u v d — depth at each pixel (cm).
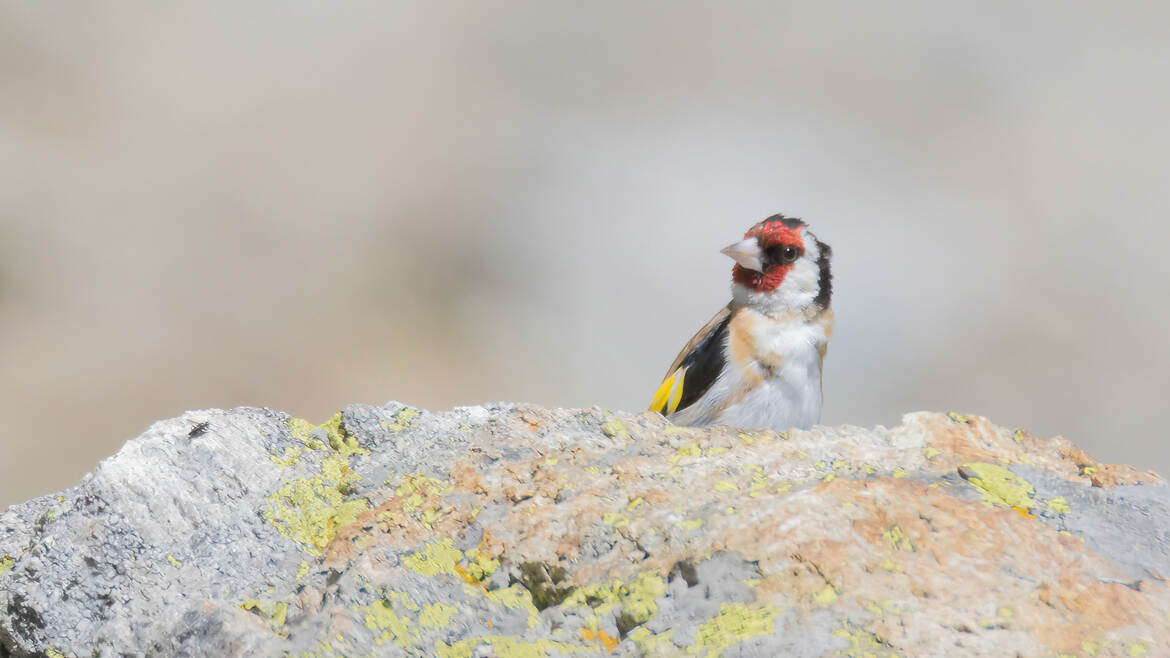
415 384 1567
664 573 407
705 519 424
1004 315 1741
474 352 1644
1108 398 1612
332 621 386
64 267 1697
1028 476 464
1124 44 2431
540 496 449
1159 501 450
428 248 1822
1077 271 1834
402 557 418
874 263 1795
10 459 1337
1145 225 1964
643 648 382
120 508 433
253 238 1811
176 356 1556
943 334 1684
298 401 1511
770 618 383
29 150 1923
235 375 1534
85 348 1534
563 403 1583
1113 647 369
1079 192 2039
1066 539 418
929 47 2388
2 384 1459
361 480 466
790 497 432
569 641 395
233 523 439
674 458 474
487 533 430
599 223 1897
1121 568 408
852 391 1558
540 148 2061
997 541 413
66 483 1327
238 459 461
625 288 1770
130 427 1416
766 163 2039
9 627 412
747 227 1880
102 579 416
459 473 466
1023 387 1620
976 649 368
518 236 1861
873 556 405
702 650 377
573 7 2512
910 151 2122
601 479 457
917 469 468
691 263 1808
